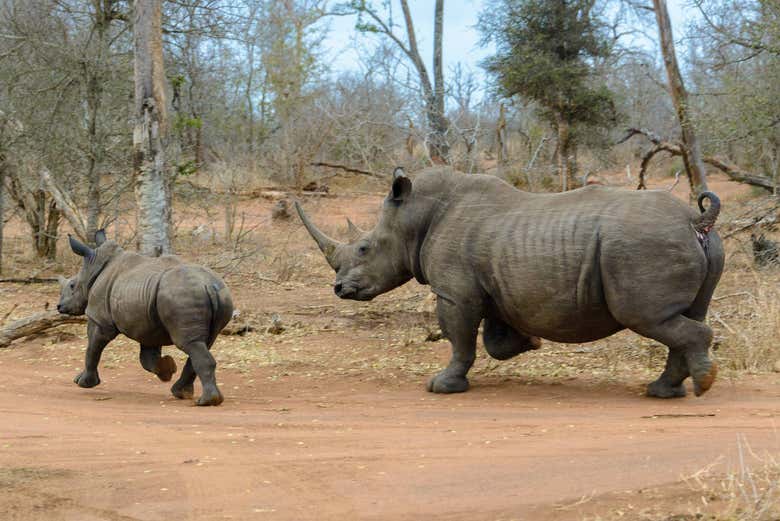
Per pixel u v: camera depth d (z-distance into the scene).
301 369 13.91
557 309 10.68
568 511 6.16
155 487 7.10
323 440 8.71
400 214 12.06
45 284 23.25
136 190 19.00
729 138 22.84
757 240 19.80
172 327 11.22
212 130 40.50
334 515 6.31
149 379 13.52
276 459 7.90
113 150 24.17
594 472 7.00
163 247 19.02
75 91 24.19
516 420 9.48
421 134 28.47
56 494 6.96
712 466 6.98
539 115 40.78
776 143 23.69
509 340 12.13
